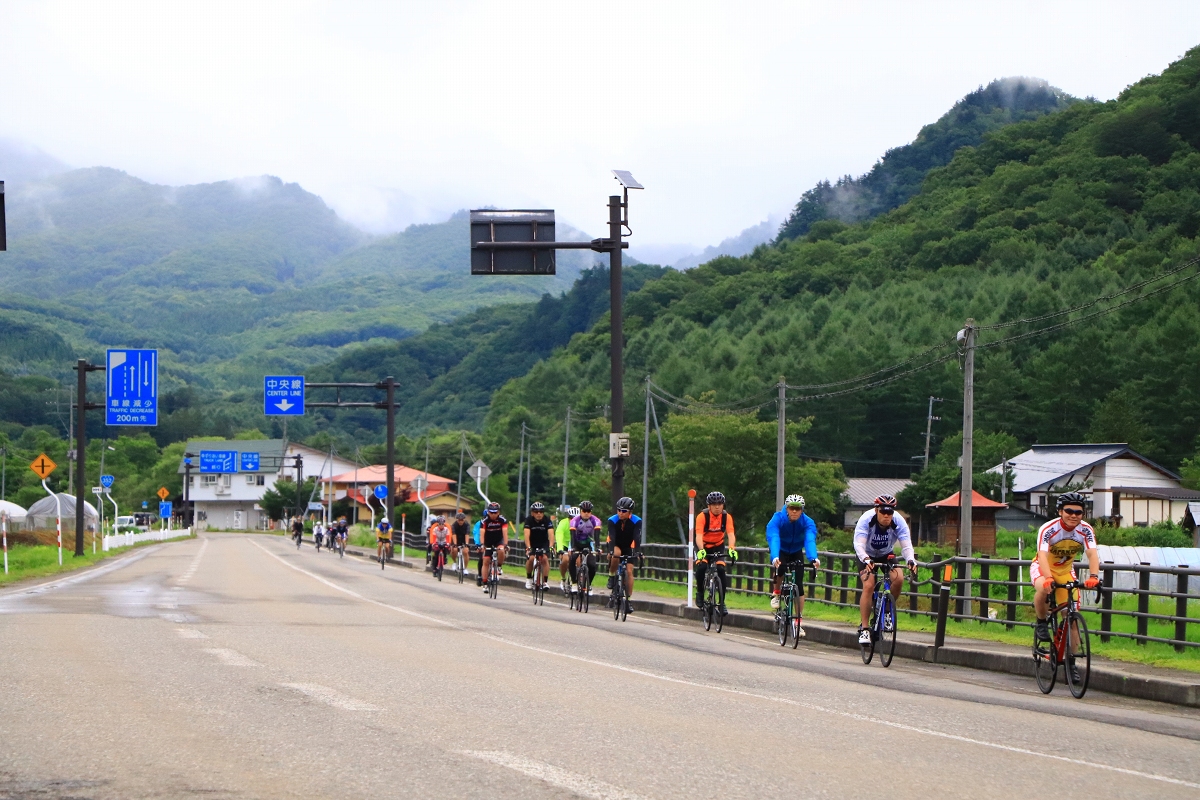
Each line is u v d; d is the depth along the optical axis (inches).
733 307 4667.8
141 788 218.8
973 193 4795.8
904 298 3934.5
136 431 6825.8
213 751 256.7
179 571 1341.0
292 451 5664.4
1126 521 2807.6
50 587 984.9
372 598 916.0
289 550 2471.7
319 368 7839.6
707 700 372.2
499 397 5137.8
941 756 281.1
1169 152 4215.1
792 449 2596.0
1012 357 3393.2
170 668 407.5
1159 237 3528.5
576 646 561.3
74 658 433.1
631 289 6668.3
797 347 3858.3
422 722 303.9
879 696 405.1
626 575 799.7
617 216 943.7
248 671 404.2
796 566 621.3
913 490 2869.1
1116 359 3157.0
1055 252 3838.6
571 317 6884.8
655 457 2817.4
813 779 245.6
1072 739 319.3
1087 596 689.0
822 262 4761.3
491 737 284.5
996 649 546.9
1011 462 2883.9
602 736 292.0
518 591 1148.5
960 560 732.7
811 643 657.0
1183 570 532.7
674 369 3878.0
